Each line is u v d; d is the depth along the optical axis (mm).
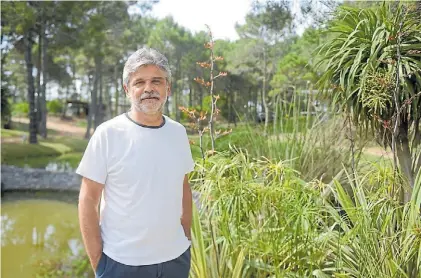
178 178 1566
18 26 13156
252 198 1886
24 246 5117
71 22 14273
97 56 15922
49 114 23547
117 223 1497
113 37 15367
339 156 3291
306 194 1952
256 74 12680
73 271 4164
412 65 2205
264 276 1994
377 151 3074
